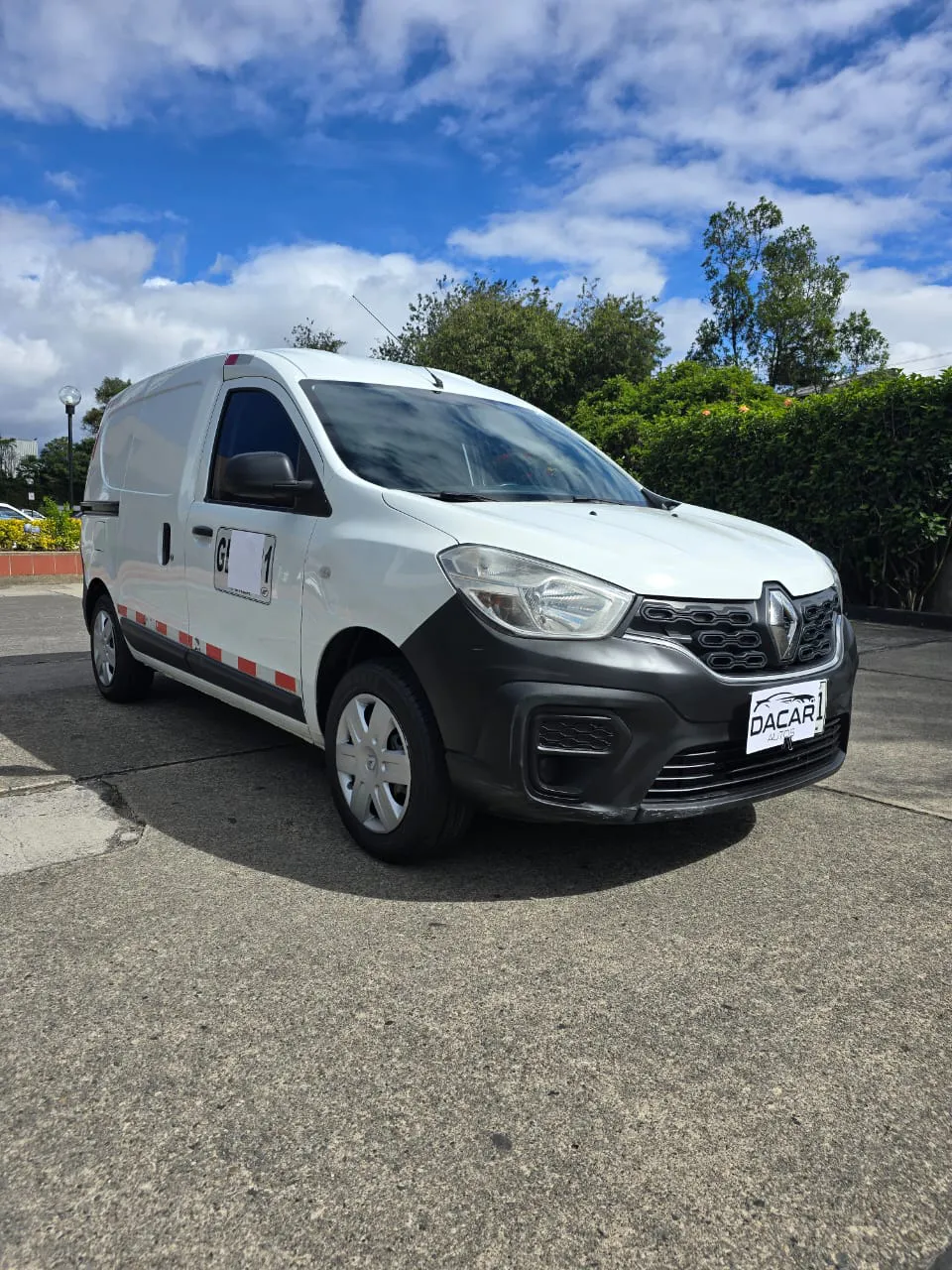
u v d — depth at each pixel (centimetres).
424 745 276
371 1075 192
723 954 245
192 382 441
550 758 260
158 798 363
